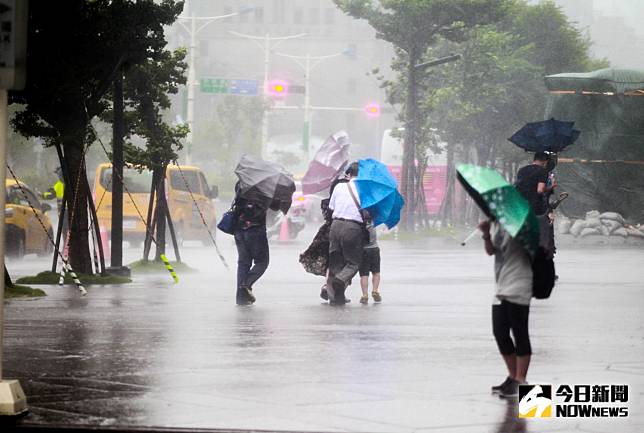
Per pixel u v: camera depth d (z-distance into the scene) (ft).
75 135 136.56
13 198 200.34
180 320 95.86
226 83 433.07
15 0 51.83
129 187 235.40
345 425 50.72
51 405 54.65
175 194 238.27
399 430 49.93
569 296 122.31
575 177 286.66
